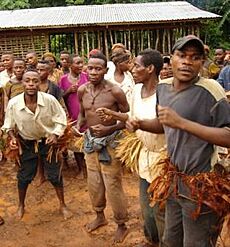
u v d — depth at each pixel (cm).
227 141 247
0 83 659
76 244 446
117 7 1576
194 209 279
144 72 344
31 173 500
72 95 621
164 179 294
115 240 443
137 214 506
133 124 309
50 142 467
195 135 246
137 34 1489
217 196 273
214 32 1820
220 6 1917
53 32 1392
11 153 481
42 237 464
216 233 292
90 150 427
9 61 714
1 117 625
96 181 443
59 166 499
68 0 2084
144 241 427
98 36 1415
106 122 412
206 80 270
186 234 291
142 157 367
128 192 573
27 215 516
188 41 257
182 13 1433
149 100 345
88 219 500
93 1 2142
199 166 275
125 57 576
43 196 570
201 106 266
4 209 535
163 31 1459
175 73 269
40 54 1409
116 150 411
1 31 1372
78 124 447
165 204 311
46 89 576
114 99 412
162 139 344
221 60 1066
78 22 1339
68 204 542
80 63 631
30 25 1329
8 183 622
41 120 464
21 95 462
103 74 412
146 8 1538
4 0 2088
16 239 462
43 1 2245
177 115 245
